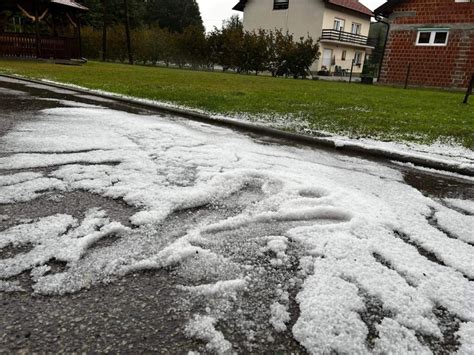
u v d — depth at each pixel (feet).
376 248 5.98
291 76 78.43
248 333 4.07
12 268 5.00
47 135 12.55
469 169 10.87
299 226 6.72
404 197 8.60
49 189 7.88
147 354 3.73
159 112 19.11
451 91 50.80
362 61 113.29
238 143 13.20
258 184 8.82
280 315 4.36
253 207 7.44
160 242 5.88
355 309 4.50
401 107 24.70
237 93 27.63
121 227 6.24
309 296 4.69
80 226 6.24
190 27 85.25
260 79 52.01
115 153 10.86
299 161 11.25
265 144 13.34
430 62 58.54
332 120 17.84
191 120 17.38
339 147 13.26
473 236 6.75
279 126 15.74
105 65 62.13
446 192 9.27
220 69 95.25
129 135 13.30
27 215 6.60
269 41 75.10
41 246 5.55
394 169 11.13
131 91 25.14
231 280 5.00
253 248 5.88
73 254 5.38
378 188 9.13
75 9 59.00
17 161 9.63
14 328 3.99
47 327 4.03
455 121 19.12
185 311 4.38
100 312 4.29
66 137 12.41
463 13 54.29
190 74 51.98
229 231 6.41
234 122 16.28
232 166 10.18
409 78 61.00
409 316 4.44
